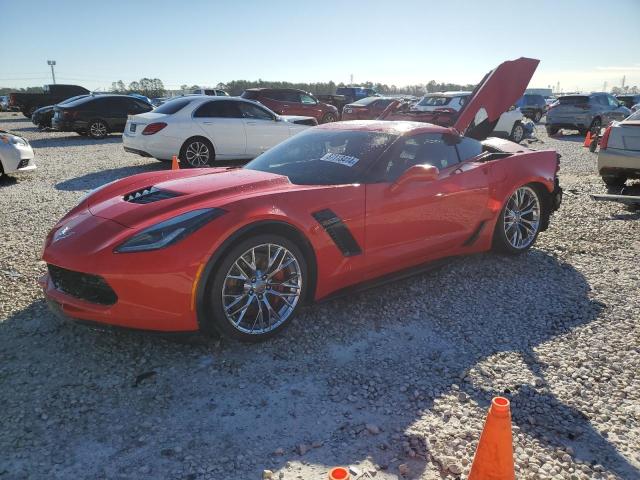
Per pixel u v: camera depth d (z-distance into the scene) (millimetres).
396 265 3801
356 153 3818
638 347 3217
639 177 7629
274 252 3094
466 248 4352
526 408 2604
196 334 2959
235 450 2275
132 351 3068
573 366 3004
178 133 9414
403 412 2555
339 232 3363
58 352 3047
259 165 4066
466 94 14016
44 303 3697
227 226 2857
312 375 2877
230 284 2953
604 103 17922
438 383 2811
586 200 7273
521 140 15430
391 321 3543
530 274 4434
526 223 4836
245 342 3068
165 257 2740
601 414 2572
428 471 2162
